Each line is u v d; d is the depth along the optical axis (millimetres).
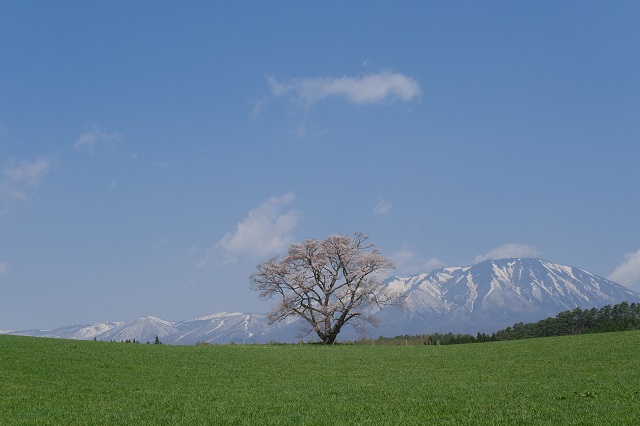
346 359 54625
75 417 25328
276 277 93375
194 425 22672
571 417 21125
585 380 34406
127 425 22922
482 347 64062
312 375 43500
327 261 93875
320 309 90688
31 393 33531
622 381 32594
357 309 92812
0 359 43969
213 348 65000
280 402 29266
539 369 42688
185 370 45344
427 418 22672
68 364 44562
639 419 20109
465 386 34188
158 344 69688
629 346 53094
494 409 24422
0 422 24359
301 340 92000
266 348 69250
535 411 23125
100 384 37750
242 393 33719
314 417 23719
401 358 55312
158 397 32281
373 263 93375
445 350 63156
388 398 29516
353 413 24500
